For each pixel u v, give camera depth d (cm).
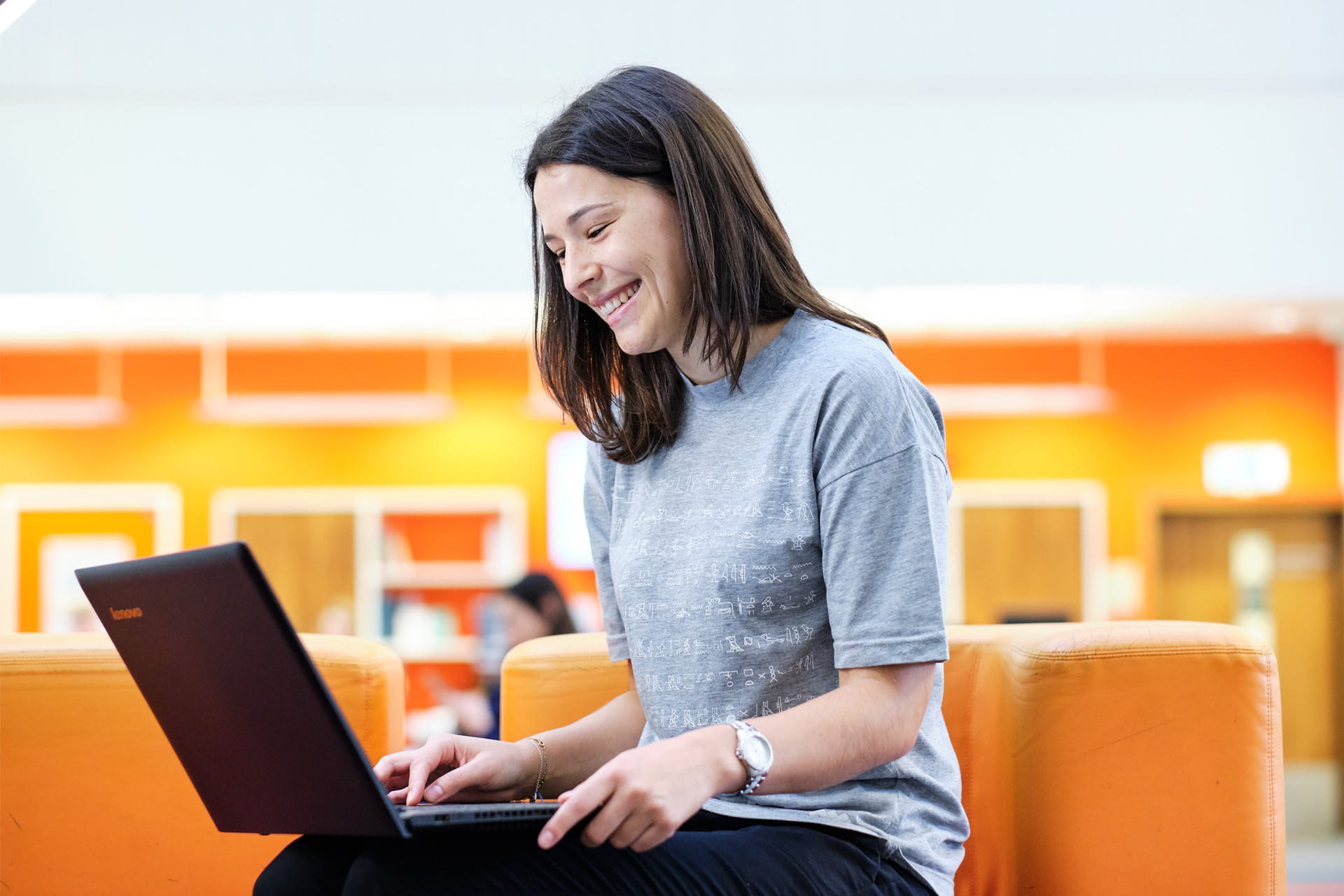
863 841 107
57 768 146
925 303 636
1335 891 180
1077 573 764
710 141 117
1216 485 763
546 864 96
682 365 123
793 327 120
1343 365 760
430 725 701
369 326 700
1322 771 763
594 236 117
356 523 769
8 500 762
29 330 714
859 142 546
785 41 541
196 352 772
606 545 136
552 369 131
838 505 108
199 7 542
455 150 545
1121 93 548
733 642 113
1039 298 612
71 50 539
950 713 149
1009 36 543
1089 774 137
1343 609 766
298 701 89
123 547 766
